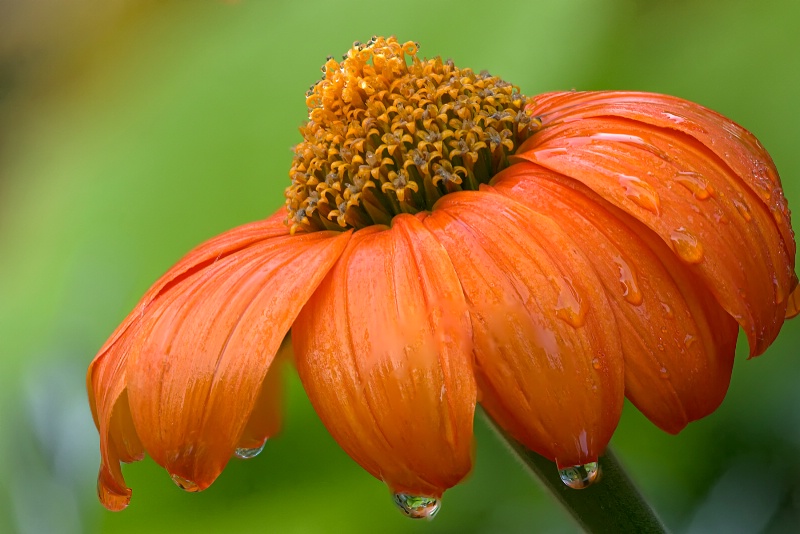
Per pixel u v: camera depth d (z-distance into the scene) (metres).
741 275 0.20
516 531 0.26
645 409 0.19
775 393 0.25
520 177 0.20
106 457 0.20
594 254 0.20
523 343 0.19
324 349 0.19
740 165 0.20
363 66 0.22
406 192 0.21
